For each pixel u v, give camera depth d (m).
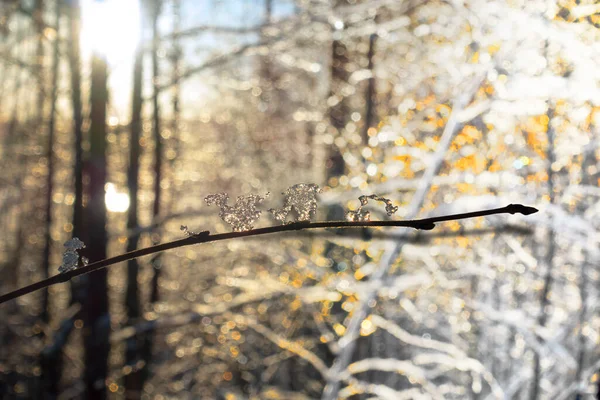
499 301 8.30
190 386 13.94
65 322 9.44
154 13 9.08
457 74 7.84
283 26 8.80
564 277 8.02
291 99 14.51
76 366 11.96
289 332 10.80
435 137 8.40
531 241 8.12
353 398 9.75
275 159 15.63
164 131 13.45
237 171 16.06
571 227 6.52
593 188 6.81
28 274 16.69
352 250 10.12
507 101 6.98
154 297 12.28
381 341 10.14
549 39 6.89
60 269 1.47
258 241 9.28
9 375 12.59
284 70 13.38
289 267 9.66
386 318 9.62
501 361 8.44
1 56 9.85
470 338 9.02
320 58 11.84
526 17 6.71
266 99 14.96
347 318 8.90
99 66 7.14
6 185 17.22
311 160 14.97
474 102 7.81
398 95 10.01
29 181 16.73
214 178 16.75
